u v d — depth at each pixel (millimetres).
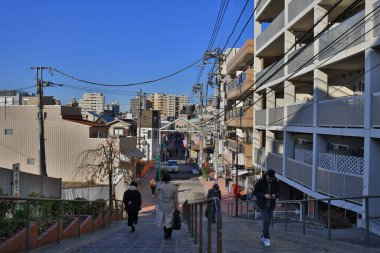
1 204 8562
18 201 9242
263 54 34469
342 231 13844
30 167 44719
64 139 44219
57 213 10953
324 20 21172
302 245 10570
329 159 19531
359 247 10102
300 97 28094
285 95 27156
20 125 44938
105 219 17766
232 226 17547
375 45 15680
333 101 19281
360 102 16734
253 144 37219
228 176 50219
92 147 43906
